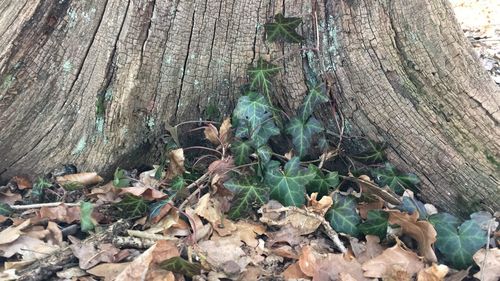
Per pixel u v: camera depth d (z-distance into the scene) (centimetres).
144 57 51
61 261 44
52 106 52
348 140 54
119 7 49
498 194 53
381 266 46
